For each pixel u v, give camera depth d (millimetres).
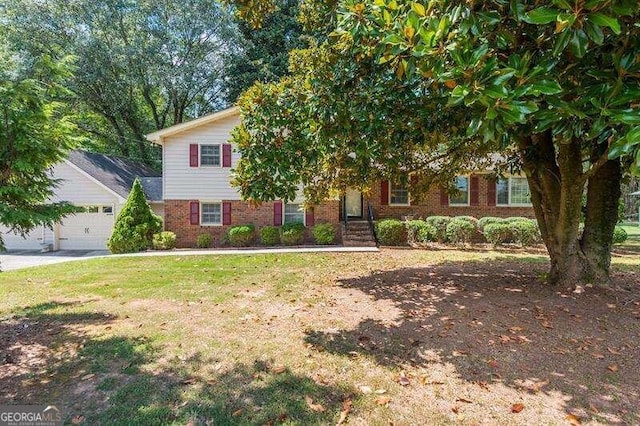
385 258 10305
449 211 15164
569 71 3004
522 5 2559
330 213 14555
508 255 10820
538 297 5570
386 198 15375
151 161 24312
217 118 14266
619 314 4770
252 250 12750
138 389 2957
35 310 5203
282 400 2795
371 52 4070
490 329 4270
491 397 2840
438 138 5250
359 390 2947
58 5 18156
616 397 2826
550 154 6148
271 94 5137
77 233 16156
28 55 16141
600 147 4488
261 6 5277
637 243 13836
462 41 2648
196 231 14414
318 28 6145
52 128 4332
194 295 6012
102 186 15656
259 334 4184
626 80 2668
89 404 2746
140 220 13367
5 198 4324
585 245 6160
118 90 20344
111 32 19328
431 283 6734
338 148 5730
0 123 3904
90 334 4195
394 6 3189
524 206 14914
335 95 4734
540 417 2574
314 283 6906
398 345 3854
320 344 3889
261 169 4992
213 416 2596
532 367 3338
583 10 2135
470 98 2525
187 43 20656
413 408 2689
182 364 3410
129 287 6668
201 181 14422
